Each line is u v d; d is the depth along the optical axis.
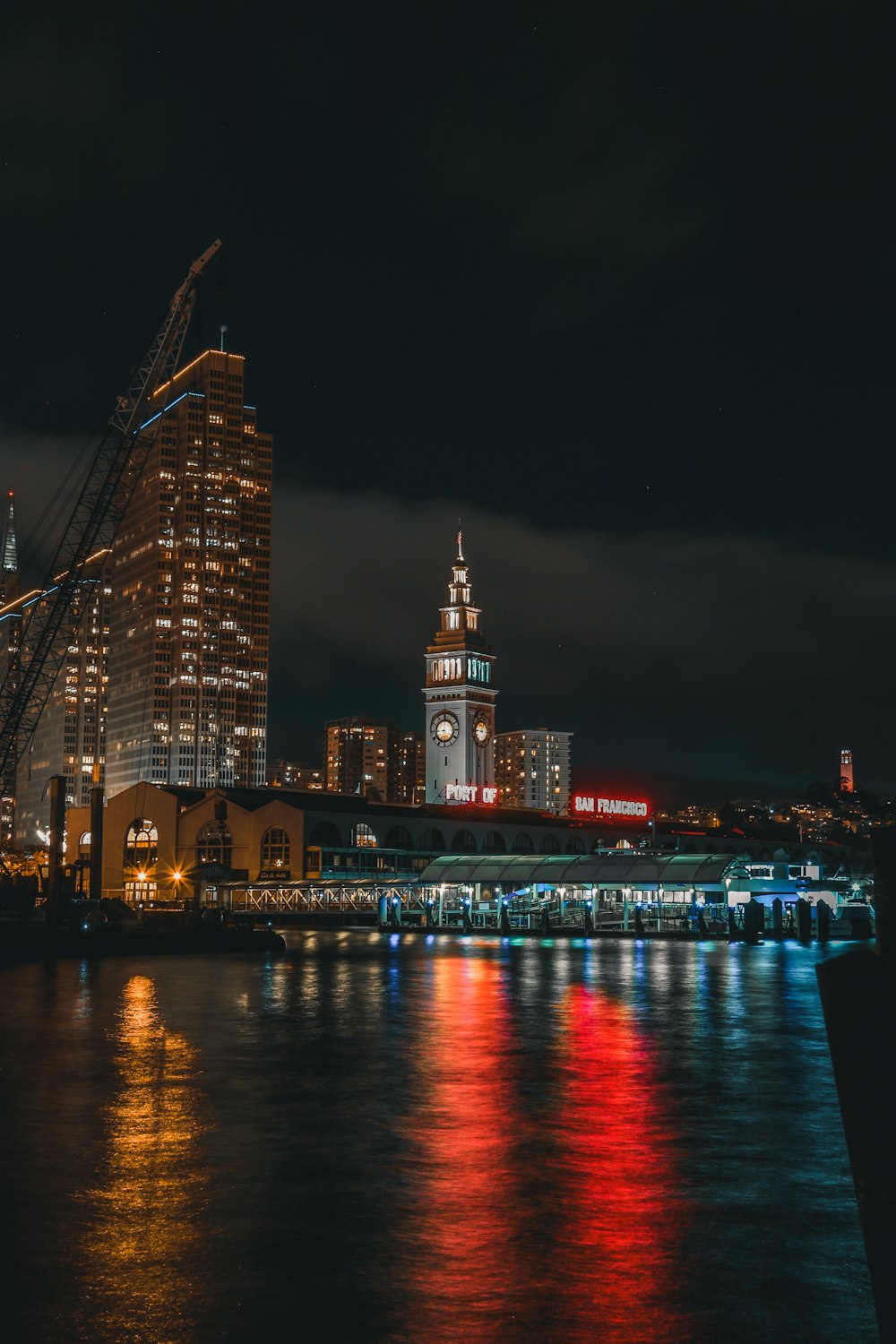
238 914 160.00
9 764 144.75
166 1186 20.86
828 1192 20.48
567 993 60.09
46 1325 13.98
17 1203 19.72
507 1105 29.00
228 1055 37.72
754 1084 32.09
